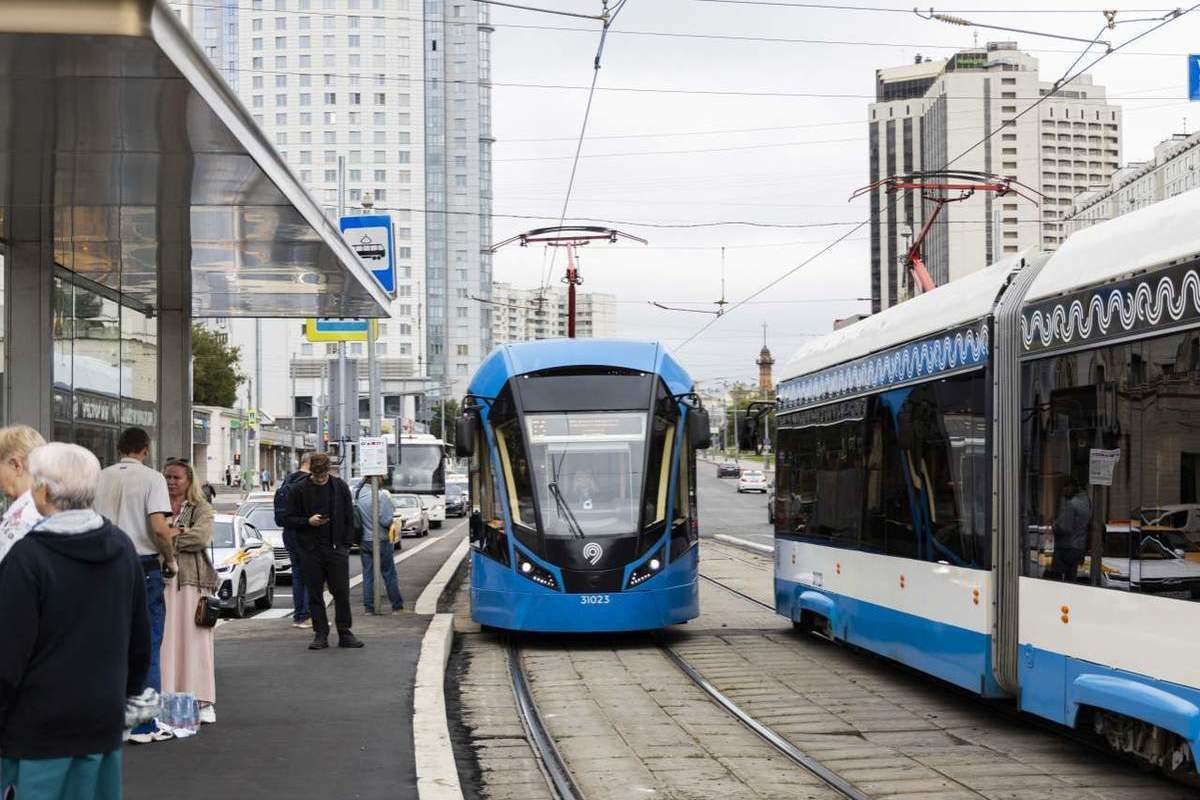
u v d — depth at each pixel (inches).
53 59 288.2
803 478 625.3
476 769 366.6
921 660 454.9
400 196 5413.4
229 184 423.5
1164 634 295.3
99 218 478.6
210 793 307.4
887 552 494.0
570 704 474.9
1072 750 382.9
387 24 5369.1
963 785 337.4
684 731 421.1
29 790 186.1
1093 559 330.0
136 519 357.4
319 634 565.6
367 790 311.3
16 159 392.2
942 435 439.5
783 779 349.1
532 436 633.6
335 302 704.4
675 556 631.2
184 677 380.2
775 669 554.9
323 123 5359.3
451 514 2714.1
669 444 644.7
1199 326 286.7
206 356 3277.6
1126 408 317.1
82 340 590.6
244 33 5339.6
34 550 187.0
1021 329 379.9
